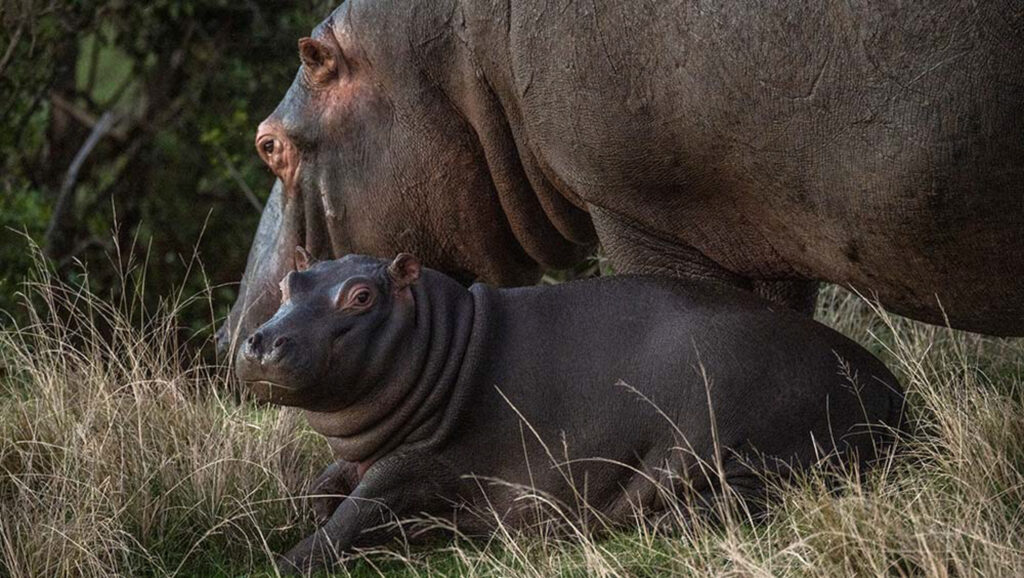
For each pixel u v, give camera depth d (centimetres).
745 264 1633
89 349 1861
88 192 3575
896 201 1382
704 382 1466
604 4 1524
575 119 1591
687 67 1473
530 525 1486
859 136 1378
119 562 1499
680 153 1547
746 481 1455
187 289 3391
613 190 1633
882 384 1545
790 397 1473
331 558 1462
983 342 2006
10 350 1983
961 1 1294
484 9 1664
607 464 1476
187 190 3566
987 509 1324
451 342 1479
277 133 1852
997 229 1370
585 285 1546
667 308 1516
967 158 1329
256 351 1398
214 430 1691
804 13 1377
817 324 1557
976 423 1514
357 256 1504
